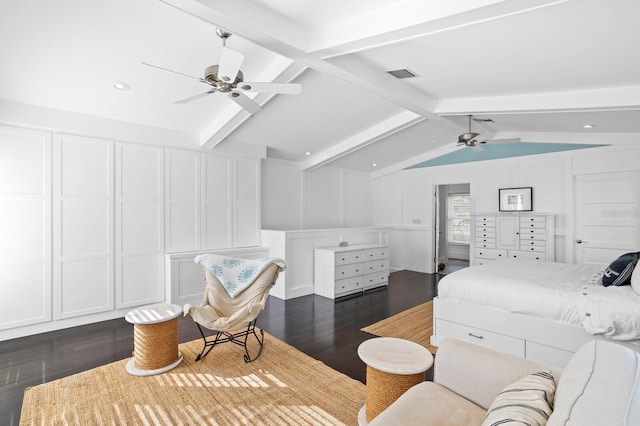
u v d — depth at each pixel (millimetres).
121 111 3707
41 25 2398
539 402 1065
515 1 1750
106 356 2934
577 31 2090
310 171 6598
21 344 3189
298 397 2301
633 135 4605
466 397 1542
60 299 3592
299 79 3428
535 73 2838
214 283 3354
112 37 2564
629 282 2602
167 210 4344
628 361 1030
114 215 3938
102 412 2115
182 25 2471
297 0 2090
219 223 4852
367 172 7832
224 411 2139
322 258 5211
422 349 2025
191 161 4566
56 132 3568
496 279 2957
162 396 2299
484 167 6109
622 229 4750
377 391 1852
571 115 3955
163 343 2678
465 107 3750
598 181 4957
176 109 3812
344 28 2305
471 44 2402
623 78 2811
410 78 3223
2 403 2223
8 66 2789
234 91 2533
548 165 5395
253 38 2271
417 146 6387
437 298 3186
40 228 3480
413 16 2025
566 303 2477
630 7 1801
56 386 2414
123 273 4008
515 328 2691
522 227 5328
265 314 4219
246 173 5172
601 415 788
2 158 3279
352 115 4512
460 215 8859
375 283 5672
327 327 3732
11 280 3326
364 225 7734
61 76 3004
